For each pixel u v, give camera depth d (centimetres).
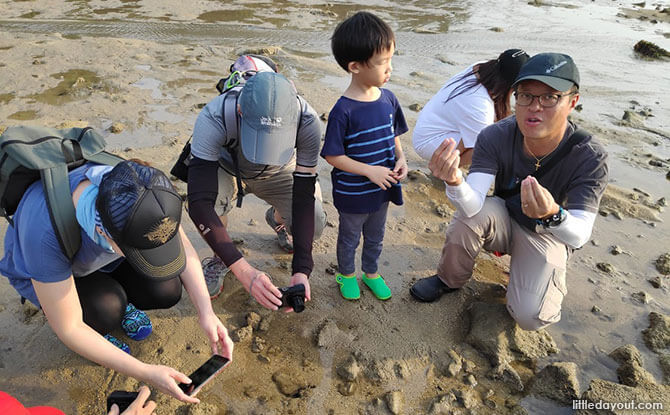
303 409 240
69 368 250
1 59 600
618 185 429
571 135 250
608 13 991
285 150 228
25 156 174
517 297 270
